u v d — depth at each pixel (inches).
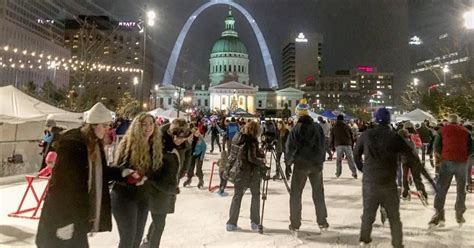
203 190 422.9
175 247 225.8
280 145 505.4
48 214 123.5
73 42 4377.5
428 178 207.6
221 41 5172.2
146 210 170.7
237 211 264.7
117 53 4564.5
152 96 4217.5
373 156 206.5
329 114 1243.2
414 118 992.2
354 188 444.8
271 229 267.9
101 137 140.3
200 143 433.7
